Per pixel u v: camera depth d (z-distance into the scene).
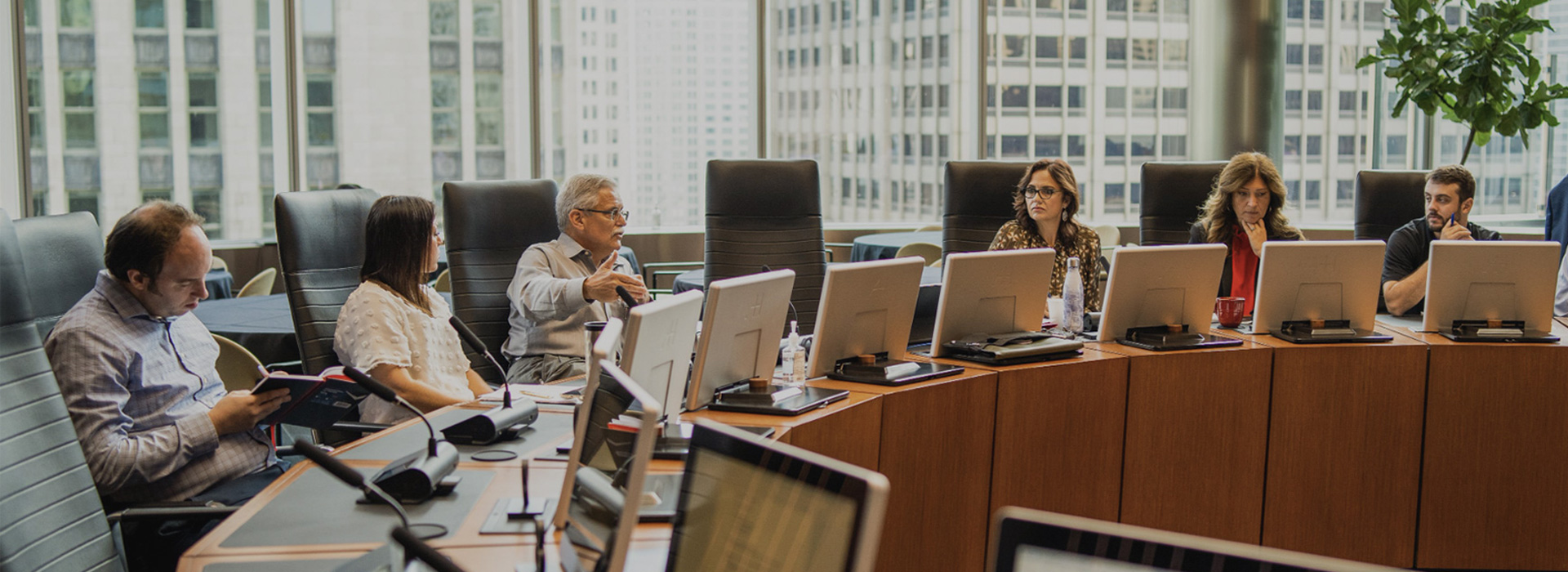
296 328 2.93
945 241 4.43
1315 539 3.11
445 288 5.08
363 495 1.75
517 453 2.04
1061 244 3.85
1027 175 3.84
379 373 2.55
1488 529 3.13
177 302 2.18
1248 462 3.05
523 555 1.51
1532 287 3.16
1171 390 2.97
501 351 3.45
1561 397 3.08
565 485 1.50
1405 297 3.69
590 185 3.23
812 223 4.43
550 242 3.43
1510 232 6.12
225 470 2.24
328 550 1.53
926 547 2.66
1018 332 3.03
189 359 2.36
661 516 1.61
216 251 5.75
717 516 1.16
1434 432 3.10
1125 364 2.92
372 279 2.67
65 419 1.82
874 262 2.67
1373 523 3.12
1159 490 3.00
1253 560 0.79
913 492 2.60
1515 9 5.15
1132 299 3.09
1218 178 3.99
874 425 2.48
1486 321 3.19
